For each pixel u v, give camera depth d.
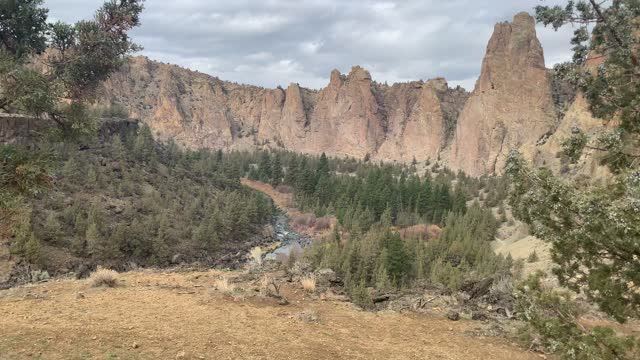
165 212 93.38
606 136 11.62
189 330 11.31
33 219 69.88
